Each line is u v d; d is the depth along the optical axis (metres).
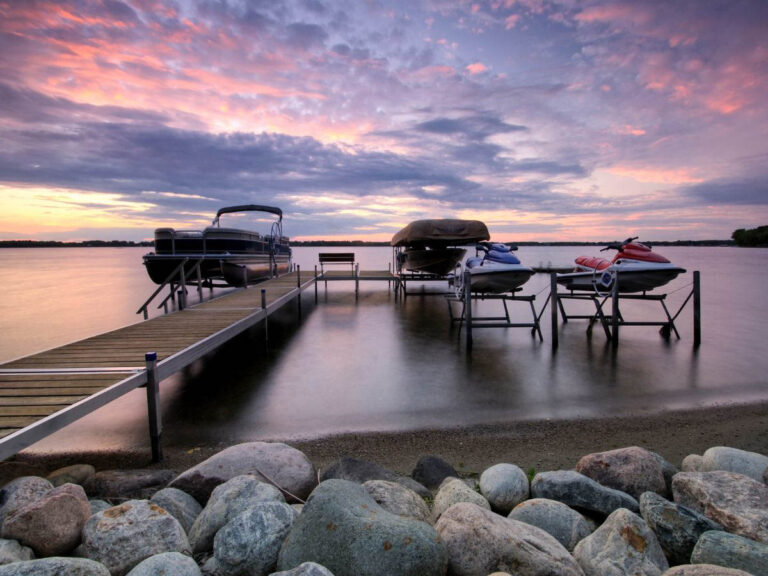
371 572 1.99
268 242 17.45
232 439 4.64
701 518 2.56
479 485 3.38
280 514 2.57
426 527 2.20
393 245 18.84
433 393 6.05
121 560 2.32
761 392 6.00
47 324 12.30
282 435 4.73
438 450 4.36
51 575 2.01
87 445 4.52
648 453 3.52
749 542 2.27
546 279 25.88
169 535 2.47
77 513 2.56
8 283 25.16
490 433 4.75
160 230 14.25
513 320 12.27
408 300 16.89
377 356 8.14
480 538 2.30
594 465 3.45
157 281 14.52
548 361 7.68
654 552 2.36
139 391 6.19
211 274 14.91
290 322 11.89
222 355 8.28
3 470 3.65
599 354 8.15
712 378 6.62
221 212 17.02
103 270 38.66
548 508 2.84
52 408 3.50
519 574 2.18
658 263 9.10
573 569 2.23
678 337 9.50
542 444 4.48
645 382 6.45
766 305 15.02
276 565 2.33
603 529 2.54
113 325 12.16
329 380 6.68
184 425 5.01
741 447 4.38
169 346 5.49
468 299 8.38
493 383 6.47
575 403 5.63
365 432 4.79
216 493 2.96
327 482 2.61
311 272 21.09
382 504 2.78
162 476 3.61
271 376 6.91
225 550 2.38
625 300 16.50
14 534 2.36
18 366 4.60
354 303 15.96
